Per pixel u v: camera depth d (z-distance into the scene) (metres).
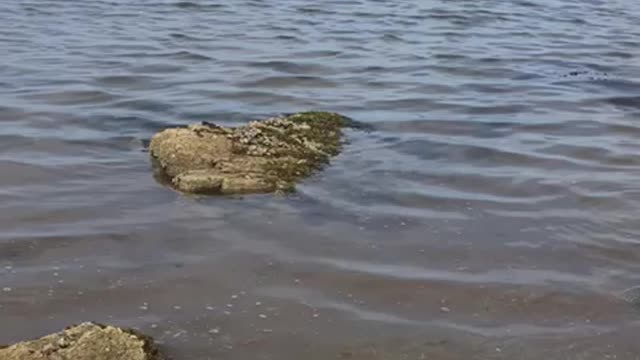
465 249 9.90
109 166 12.20
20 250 9.35
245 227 10.24
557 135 14.69
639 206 11.38
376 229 10.35
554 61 21.53
